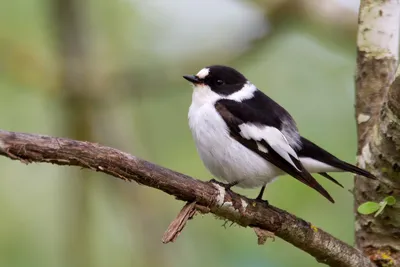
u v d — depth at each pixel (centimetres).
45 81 1179
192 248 1148
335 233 1080
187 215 638
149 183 611
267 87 1242
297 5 1224
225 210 661
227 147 805
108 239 1223
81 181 1170
